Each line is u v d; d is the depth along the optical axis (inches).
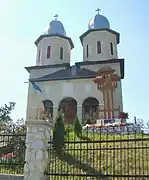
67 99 1304.1
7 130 398.9
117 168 366.0
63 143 390.3
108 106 1183.6
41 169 302.2
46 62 1460.4
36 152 308.8
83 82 1280.8
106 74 1231.5
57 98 1283.2
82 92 1263.5
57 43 1489.9
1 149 383.2
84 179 335.0
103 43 1417.3
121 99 1217.4
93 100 1278.3
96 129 642.8
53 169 352.8
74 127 608.7
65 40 1520.7
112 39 1445.6
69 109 1275.8
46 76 1382.9
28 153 312.3
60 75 1357.0
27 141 317.4
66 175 300.2
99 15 1510.8
